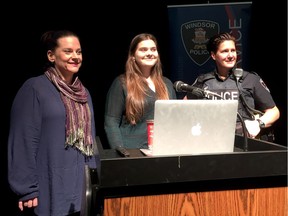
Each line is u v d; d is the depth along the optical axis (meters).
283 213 1.23
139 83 2.27
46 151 1.83
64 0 4.01
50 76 1.92
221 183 1.19
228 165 1.17
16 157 1.80
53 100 1.85
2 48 3.97
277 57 4.20
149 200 1.15
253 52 4.22
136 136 2.26
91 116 2.02
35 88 1.84
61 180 1.82
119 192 1.14
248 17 3.48
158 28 4.14
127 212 1.15
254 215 1.22
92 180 1.34
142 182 1.11
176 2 4.13
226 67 2.46
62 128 1.85
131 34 4.12
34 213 1.84
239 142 1.58
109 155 1.35
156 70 2.37
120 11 4.09
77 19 4.05
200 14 3.51
